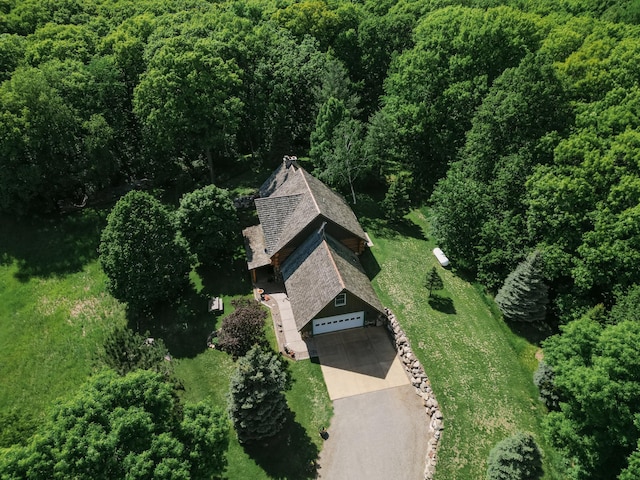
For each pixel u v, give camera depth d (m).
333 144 53.78
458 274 44.47
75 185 55.25
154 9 68.62
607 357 25.58
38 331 41.19
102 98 52.94
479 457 29.67
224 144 59.34
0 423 30.91
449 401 32.88
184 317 40.62
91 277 46.72
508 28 49.56
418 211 54.38
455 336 37.66
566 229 38.25
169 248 39.94
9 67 52.75
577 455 27.42
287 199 44.75
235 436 31.42
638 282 34.97
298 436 31.31
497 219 43.16
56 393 36.06
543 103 41.25
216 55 52.97
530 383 34.31
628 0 60.56
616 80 41.69
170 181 59.91
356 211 53.69
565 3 65.94
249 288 43.88
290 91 58.94
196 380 35.44
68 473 19.70
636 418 23.61
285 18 70.75
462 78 52.12
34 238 51.22
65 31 57.09
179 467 21.69
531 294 37.59
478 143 45.59
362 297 36.44
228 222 44.88
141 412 22.12
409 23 69.62
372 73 70.56
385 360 36.31
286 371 35.38
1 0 63.47
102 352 38.31
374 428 31.69
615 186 35.75
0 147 46.94
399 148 58.59
